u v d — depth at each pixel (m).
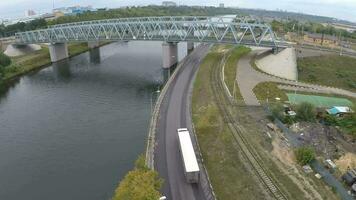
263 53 164.38
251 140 78.94
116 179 72.62
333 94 113.50
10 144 90.44
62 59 196.00
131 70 166.12
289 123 88.56
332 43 185.12
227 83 121.56
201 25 159.25
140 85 141.88
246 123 88.19
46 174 75.94
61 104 120.62
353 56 153.00
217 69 142.25
